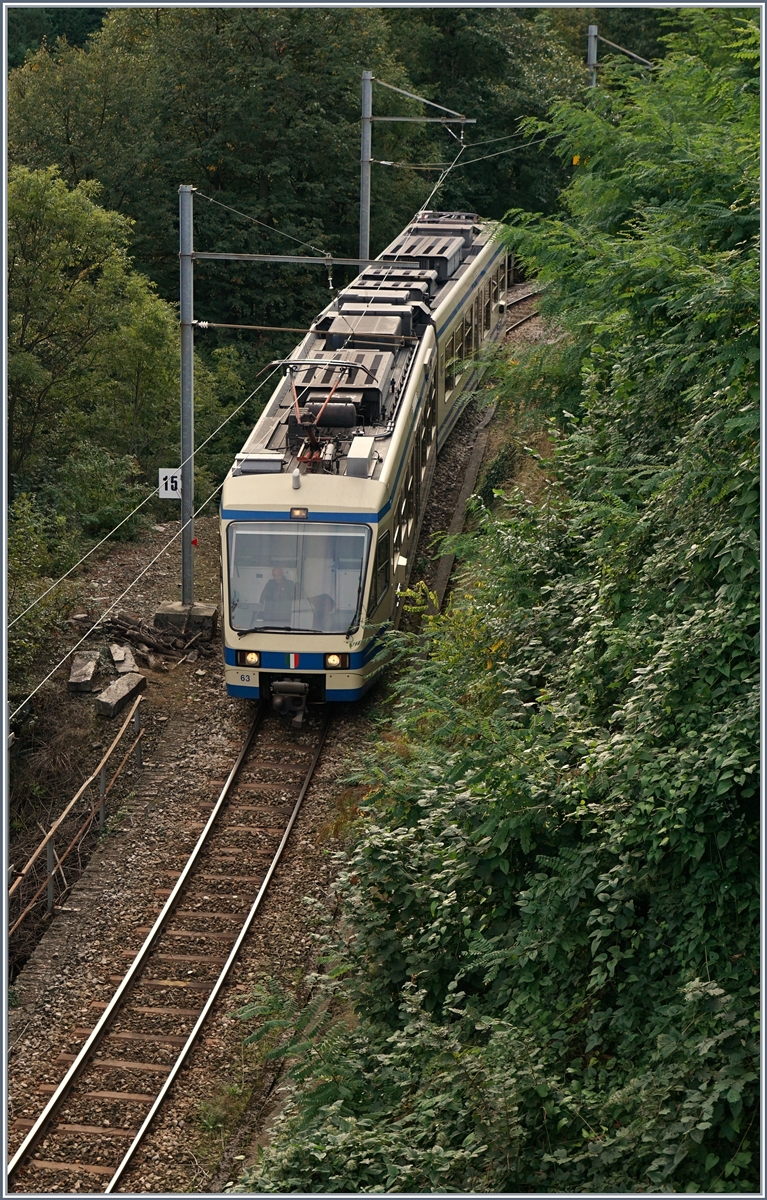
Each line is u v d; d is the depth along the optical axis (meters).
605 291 13.24
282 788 17.00
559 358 18.34
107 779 17.58
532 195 46.66
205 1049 12.45
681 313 10.79
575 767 10.29
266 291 40.31
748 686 9.13
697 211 11.09
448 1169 8.30
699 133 14.59
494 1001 9.85
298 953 13.76
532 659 13.32
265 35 38.56
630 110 16.66
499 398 19.48
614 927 9.31
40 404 30.20
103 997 13.23
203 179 41.03
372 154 41.38
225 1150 11.25
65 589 22.09
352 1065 9.97
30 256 29.00
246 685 18.03
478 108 46.34
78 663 19.84
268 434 19.78
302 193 41.50
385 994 10.73
